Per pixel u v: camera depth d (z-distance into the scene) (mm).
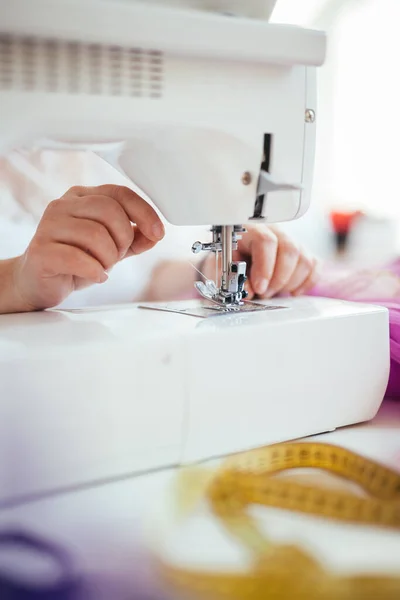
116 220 843
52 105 688
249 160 827
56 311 917
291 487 662
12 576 504
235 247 941
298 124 847
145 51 717
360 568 510
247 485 667
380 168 2238
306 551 535
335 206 2213
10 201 1502
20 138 708
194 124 769
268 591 478
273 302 975
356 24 2188
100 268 827
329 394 824
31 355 626
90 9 653
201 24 712
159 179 849
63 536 569
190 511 616
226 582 491
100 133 750
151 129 759
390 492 655
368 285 1155
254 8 808
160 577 501
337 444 789
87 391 651
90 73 695
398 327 952
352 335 837
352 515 605
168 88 742
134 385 675
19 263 921
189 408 712
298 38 774
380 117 2225
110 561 527
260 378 760
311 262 1091
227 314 846
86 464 661
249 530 579
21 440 625
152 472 708
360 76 2211
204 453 733
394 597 468
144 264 1526
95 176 1625
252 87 799
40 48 670
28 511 617
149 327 752
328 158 2240
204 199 836
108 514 610
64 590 485
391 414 924
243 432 757
